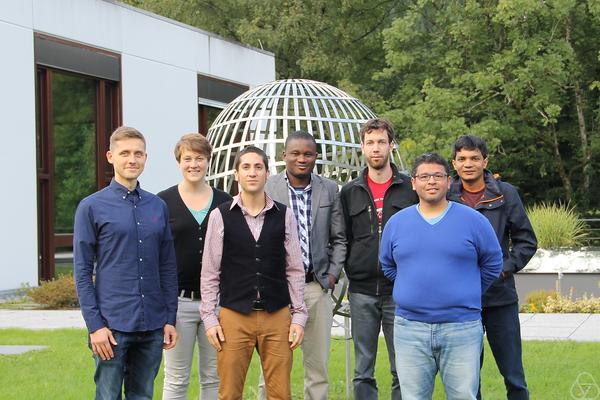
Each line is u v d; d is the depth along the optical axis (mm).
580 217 25625
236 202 5035
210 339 4980
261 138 7375
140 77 18969
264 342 5020
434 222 4602
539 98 23469
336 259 5574
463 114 24719
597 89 27516
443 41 27438
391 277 4879
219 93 22328
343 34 30953
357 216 5543
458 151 5434
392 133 5547
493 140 23609
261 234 4988
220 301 5016
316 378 5656
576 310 12070
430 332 4562
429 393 4688
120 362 4691
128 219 4699
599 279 15109
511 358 5422
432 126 23859
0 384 7156
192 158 5324
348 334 6695
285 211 5090
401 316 4660
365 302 5535
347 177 6766
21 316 11977
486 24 25078
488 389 6809
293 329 5035
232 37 31000
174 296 4910
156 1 29625
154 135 19469
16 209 15164
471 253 4570
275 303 4984
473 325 4578
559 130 28078
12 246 15031
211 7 30641
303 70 29000
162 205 4895
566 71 24281
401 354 4660
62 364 8047
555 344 8719
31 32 15711
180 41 20500
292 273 5113
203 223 5355
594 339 9234
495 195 5410
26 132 15469
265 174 5016
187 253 5316
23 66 15453
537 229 16266
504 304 5379
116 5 18172
